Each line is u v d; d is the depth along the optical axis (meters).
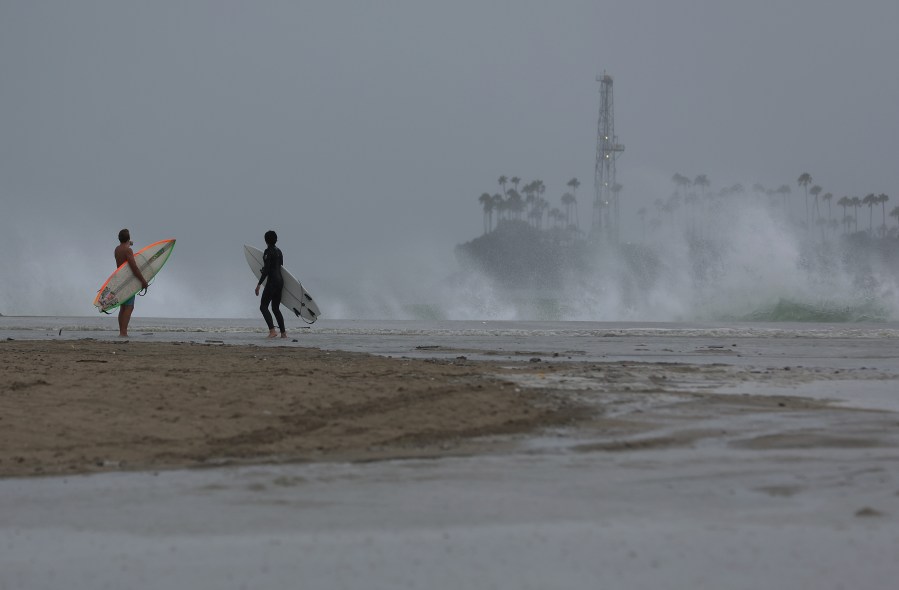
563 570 9.80
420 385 26.25
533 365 35.22
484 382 27.83
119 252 57.44
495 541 10.99
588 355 43.19
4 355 36.38
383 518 12.19
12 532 11.58
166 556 10.41
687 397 25.08
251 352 40.72
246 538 11.20
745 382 29.53
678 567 9.91
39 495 13.76
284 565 10.03
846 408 23.11
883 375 32.50
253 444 18.14
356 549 10.67
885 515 12.19
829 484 14.18
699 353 45.59
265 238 57.28
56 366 30.95
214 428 19.59
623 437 18.84
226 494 13.73
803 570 9.78
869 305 132.50
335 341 54.16
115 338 55.50
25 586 9.37
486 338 59.12
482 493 13.71
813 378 31.11
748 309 139.25
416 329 71.06
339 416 21.12
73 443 18.00
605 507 12.73
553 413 21.89
